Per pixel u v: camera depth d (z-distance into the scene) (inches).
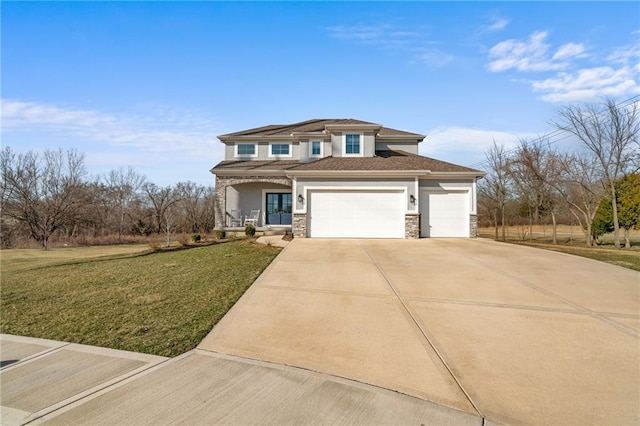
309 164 694.5
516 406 120.0
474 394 127.6
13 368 148.2
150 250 623.5
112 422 108.8
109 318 216.7
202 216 1339.8
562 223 1248.8
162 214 1330.0
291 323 203.0
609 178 693.3
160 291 282.5
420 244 546.6
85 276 361.7
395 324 200.7
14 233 1066.1
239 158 883.4
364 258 413.1
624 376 141.9
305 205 637.9
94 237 1147.9
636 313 219.8
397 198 641.0
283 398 123.3
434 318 210.7
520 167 893.2
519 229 1245.7
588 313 219.9
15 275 381.4
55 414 113.5
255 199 835.4
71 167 1197.7
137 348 169.2
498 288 278.2
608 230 727.1
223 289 281.0
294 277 317.4
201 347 169.6
